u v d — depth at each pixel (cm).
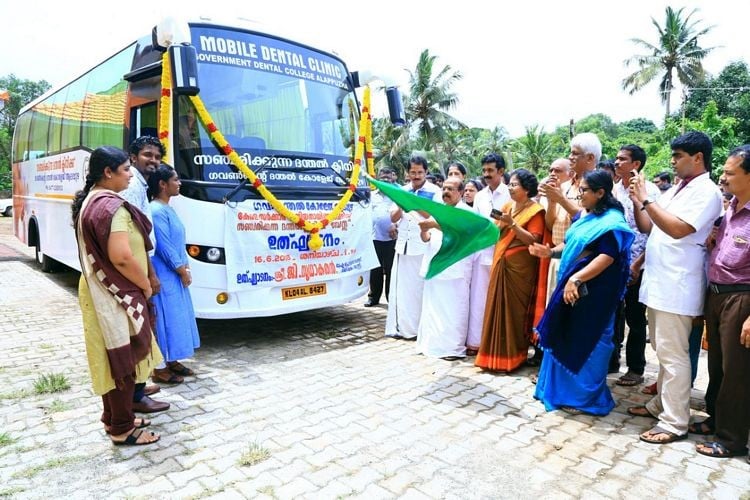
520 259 443
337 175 555
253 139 497
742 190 293
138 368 301
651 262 332
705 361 499
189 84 418
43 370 441
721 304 302
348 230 561
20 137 1036
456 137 3319
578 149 430
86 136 654
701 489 272
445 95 2988
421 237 491
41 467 285
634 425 352
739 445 306
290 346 524
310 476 279
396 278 562
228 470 284
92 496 259
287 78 532
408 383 424
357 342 544
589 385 368
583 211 388
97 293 282
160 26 425
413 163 536
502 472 288
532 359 484
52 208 816
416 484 273
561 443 323
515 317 448
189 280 408
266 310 496
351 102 598
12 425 336
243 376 434
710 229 314
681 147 312
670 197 328
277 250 498
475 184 653
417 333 555
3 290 809
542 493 268
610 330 367
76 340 531
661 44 3278
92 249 279
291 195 507
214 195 466
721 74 3584
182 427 336
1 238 1595
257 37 519
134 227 303
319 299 540
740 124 3181
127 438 309
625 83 3419
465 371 457
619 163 427
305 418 353
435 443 320
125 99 545
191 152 461
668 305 319
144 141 390
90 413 355
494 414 366
